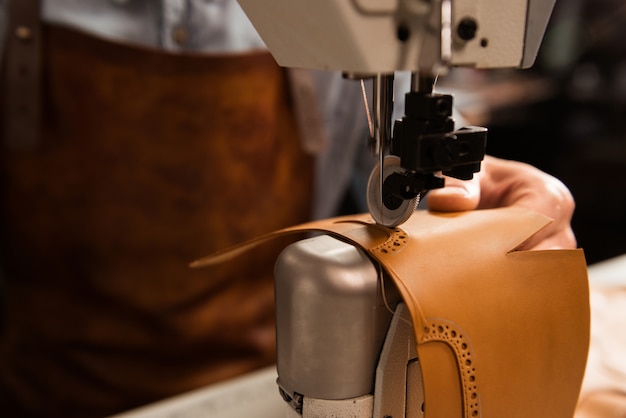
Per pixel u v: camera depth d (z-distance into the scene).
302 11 0.39
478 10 0.41
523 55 0.45
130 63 0.96
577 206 2.26
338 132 1.22
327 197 1.27
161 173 1.01
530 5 0.43
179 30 1.00
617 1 2.09
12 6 0.91
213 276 1.08
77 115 0.97
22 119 0.94
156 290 1.07
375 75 0.44
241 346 1.13
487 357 0.42
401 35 0.39
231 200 1.06
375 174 0.47
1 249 1.05
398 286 0.40
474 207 0.53
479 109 1.91
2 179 1.00
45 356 1.07
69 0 0.94
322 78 1.14
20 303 1.06
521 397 0.44
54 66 0.95
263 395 0.70
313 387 0.43
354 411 0.43
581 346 0.48
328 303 0.41
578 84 2.15
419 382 0.45
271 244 1.14
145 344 1.08
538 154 2.20
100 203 1.01
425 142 0.39
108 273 1.04
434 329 0.40
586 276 0.48
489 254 0.45
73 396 1.07
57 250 1.03
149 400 1.08
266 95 1.05
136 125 0.98
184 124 1.00
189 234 1.05
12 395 1.09
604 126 2.20
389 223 0.46
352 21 0.38
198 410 0.67
